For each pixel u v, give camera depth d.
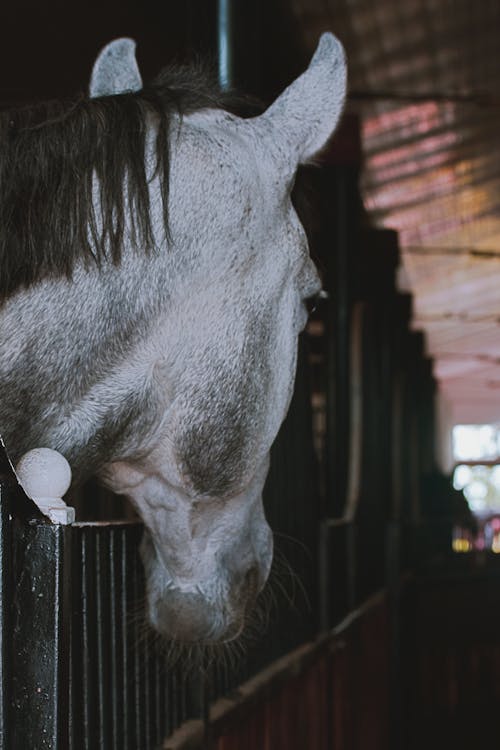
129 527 1.92
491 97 9.45
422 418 17.14
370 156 10.93
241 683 3.09
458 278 16.86
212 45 3.54
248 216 1.57
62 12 5.42
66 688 1.27
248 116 1.76
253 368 1.59
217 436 1.57
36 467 1.35
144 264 1.48
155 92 1.56
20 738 1.26
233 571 1.69
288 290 1.66
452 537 12.12
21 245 1.41
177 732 2.31
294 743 3.82
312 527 4.40
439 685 9.36
